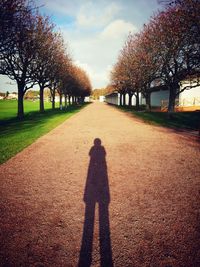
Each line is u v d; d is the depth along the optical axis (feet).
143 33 67.15
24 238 9.97
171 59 56.70
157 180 16.60
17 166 20.13
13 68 58.29
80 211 12.28
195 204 12.89
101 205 12.92
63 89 122.31
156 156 23.13
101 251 9.16
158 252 9.01
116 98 233.35
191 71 51.55
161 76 63.41
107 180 16.74
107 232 10.40
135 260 8.62
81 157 23.08
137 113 85.25
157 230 10.46
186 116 66.33
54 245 9.53
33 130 40.22
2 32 33.35
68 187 15.51
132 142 30.25
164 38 51.24
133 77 82.17
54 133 38.06
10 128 43.55
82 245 9.53
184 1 33.78
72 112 93.66
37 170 19.07
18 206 12.86
